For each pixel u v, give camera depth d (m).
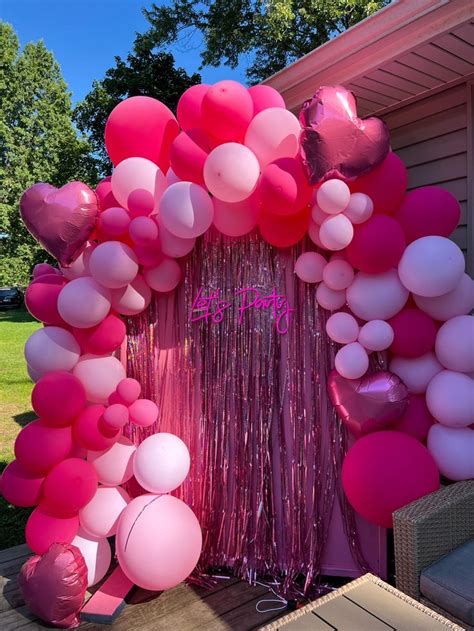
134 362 2.53
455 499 1.86
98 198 2.19
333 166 1.87
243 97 1.98
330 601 1.54
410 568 1.75
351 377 2.08
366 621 1.43
